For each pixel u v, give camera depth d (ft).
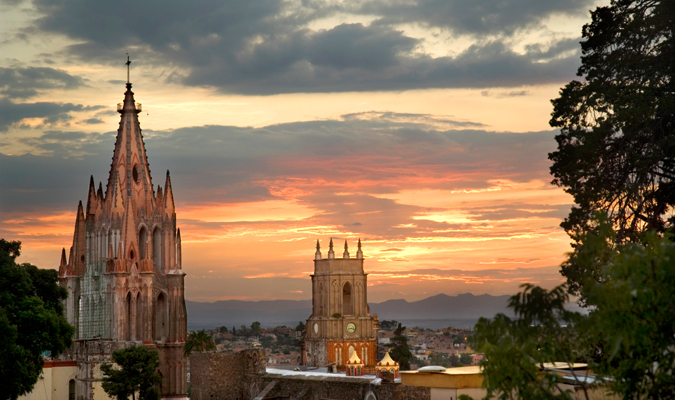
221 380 354.33
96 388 509.35
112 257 654.12
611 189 277.03
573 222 282.15
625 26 282.15
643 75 274.16
